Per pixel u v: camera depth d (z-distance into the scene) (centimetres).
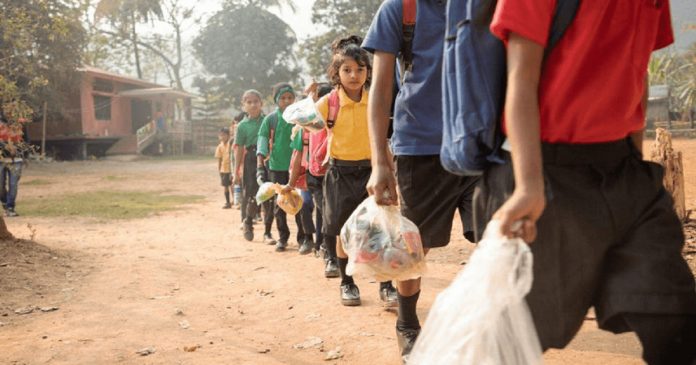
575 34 187
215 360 396
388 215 339
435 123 337
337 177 512
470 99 204
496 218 185
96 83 4034
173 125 4584
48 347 425
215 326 475
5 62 1030
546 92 192
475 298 180
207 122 4812
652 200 197
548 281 193
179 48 6003
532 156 179
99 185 2133
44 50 2838
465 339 180
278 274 655
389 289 514
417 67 334
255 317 498
